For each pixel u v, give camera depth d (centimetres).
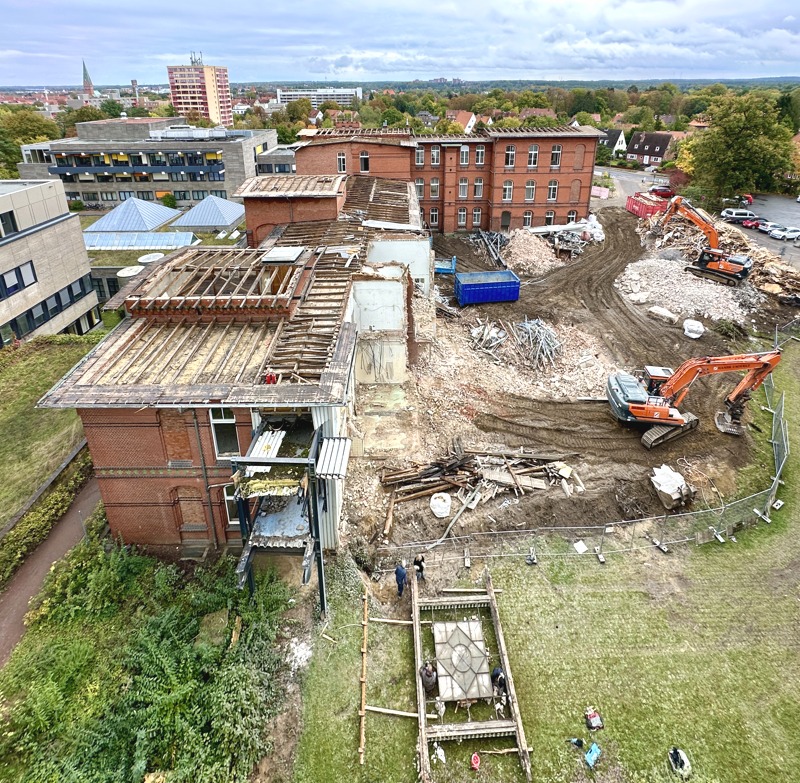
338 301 2506
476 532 2333
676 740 1639
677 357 3812
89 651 1738
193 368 1992
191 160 8206
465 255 5853
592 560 2234
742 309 4438
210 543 2120
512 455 2733
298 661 1769
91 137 9162
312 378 1938
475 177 6275
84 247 4659
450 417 2991
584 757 1594
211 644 1762
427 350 3503
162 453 1944
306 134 5731
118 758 1505
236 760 1523
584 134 5869
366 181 5047
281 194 3688
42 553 2145
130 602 1900
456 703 1716
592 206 7450
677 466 2753
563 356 3703
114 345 2122
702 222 5050
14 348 3656
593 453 2825
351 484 2470
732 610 2036
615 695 1752
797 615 2020
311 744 1588
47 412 2994
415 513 2394
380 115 16038
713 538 2359
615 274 5250
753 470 2767
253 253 2827
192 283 2580
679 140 10719
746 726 1677
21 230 3941
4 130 9981
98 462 1961
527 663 1838
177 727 1540
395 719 1659
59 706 1577
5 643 1797
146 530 2095
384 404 2973
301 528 1844
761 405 3294
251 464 1723
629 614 2012
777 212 7262
